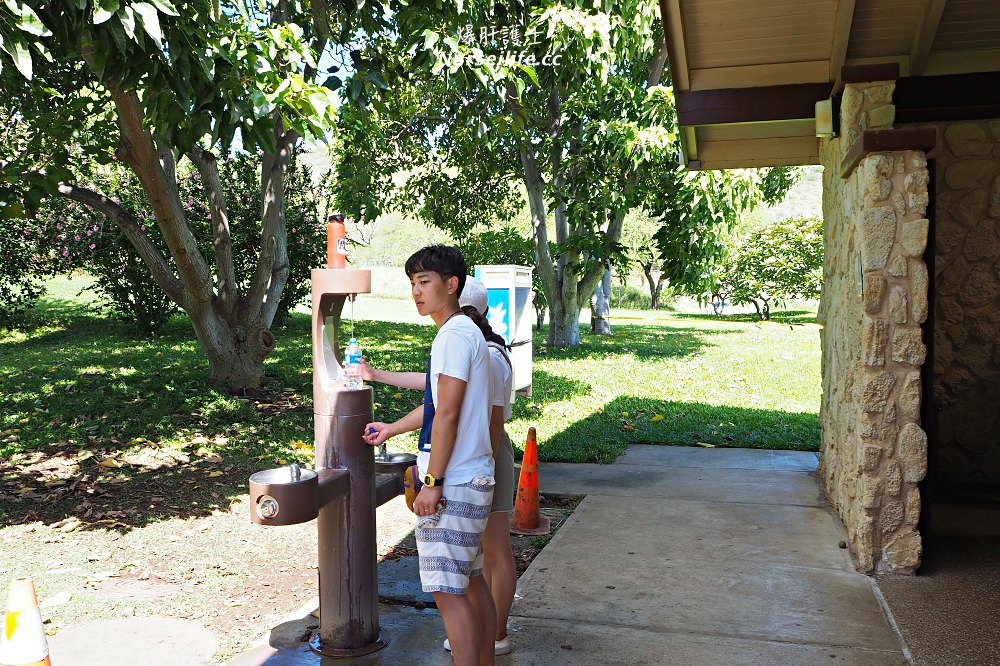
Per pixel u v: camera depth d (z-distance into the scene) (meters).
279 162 9.74
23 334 14.95
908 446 4.43
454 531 2.89
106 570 4.66
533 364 14.52
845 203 5.30
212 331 9.78
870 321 4.40
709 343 18.91
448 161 17.72
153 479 6.51
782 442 8.27
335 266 3.47
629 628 3.84
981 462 6.63
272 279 10.11
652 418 9.54
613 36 12.54
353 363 3.51
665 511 5.89
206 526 5.49
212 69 5.13
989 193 6.49
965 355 6.62
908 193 4.30
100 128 8.60
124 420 8.20
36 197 7.23
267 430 8.23
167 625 3.92
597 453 7.86
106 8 4.06
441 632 3.81
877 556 4.53
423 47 7.66
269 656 3.56
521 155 16.75
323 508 3.55
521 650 3.61
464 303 3.31
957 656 3.51
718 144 6.99
